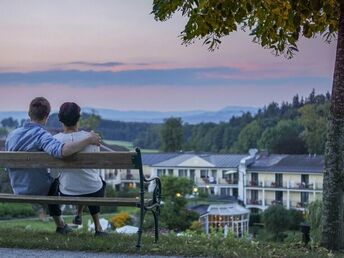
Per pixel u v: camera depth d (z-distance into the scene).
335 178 6.81
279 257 6.00
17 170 6.50
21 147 6.40
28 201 6.28
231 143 75.56
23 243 6.23
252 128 71.12
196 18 7.28
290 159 57.78
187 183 36.66
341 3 6.69
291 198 55.34
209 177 62.94
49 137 6.28
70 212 13.49
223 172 62.66
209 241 7.03
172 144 76.88
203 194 48.88
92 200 6.14
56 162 6.18
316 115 57.44
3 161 6.30
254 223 39.25
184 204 32.12
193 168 63.78
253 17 7.42
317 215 10.66
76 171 6.49
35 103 6.56
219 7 7.11
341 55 6.74
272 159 59.91
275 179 57.06
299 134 63.28
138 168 6.04
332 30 7.25
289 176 55.91
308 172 54.88
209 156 65.38
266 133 66.56
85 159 6.12
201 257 5.89
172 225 31.09
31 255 5.85
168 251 6.01
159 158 66.69
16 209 20.33
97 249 6.07
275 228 34.44
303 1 6.79
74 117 6.50
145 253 5.98
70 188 6.52
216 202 53.91
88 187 6.53
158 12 7.51
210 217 34.69
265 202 57.22
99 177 6.74
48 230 7.85
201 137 78.62
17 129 6.59
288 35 7.39
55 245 6.18
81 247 6.11
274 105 69.38
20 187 6.52
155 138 77.62
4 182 7.49
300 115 62.16
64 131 6.57
